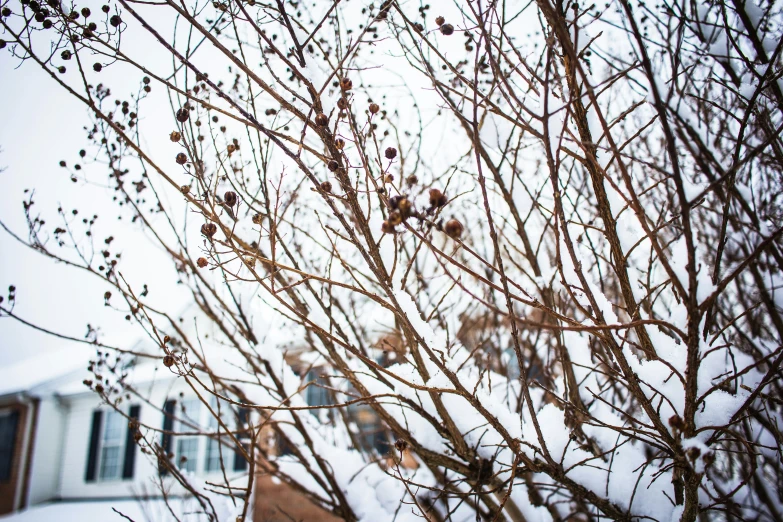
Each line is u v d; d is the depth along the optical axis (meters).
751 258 1.52
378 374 2.56
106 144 2.58
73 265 2.55
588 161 2.07
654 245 1.55
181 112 1.88
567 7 1.95
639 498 2.38
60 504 12.32
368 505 3.08
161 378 11.95
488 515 2.93
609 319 2.10
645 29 2.46
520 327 3.78
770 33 2.57
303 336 3.55
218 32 2.41
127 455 12.73
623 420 2.73
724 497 2.01
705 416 2.02
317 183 1.91
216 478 10.97
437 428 2.46
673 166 1.43
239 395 3.01
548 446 2.39
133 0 1.74
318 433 3.30
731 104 3.04
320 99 1.95
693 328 1.60
